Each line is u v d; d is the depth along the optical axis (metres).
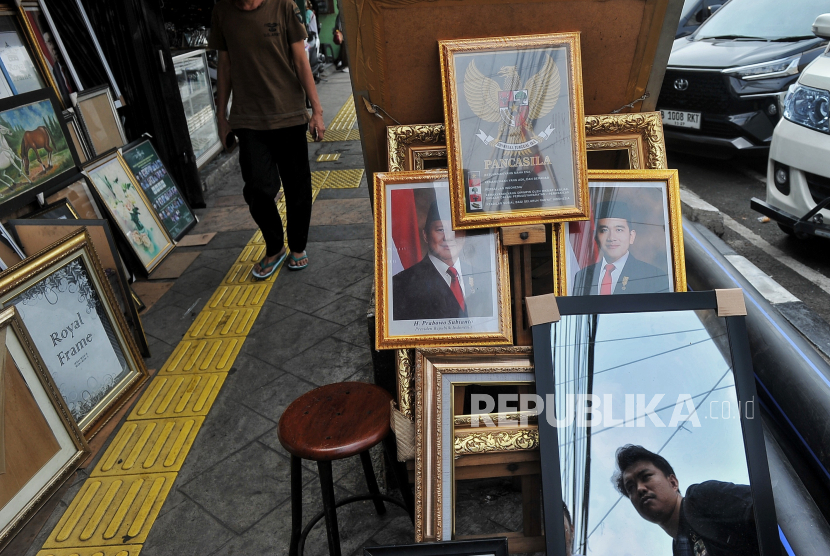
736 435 1.47
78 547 2.21
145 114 4.99
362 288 3.93
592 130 1.82
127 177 4.34
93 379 2.79
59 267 2.63
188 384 3.09
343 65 13.63
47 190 3.47
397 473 1.99
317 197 5.65
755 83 5.36
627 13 1.68
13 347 2.25
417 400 1.63
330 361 3.21
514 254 1.70
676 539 1.45
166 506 2.37
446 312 1.68
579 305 1.50
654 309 1.50
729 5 6.60
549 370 1.47
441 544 1.51
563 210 1.67
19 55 3.63
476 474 1.66
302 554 1.92
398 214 1.70
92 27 4.63
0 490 2.13
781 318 2.16
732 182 5.74
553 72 1.65
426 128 1.77
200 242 4.71
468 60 1.63
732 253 3.89
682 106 5.89
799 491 1.62
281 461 2.57
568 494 1.45
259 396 2.98
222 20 3.37
